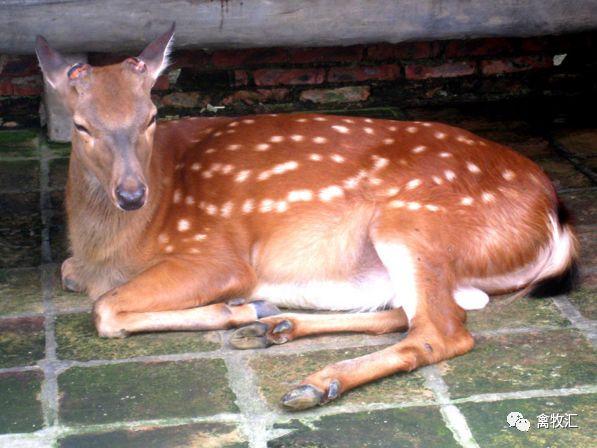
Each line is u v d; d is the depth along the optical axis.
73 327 2.85
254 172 2.91
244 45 3.72
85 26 3.59
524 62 4.41
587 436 2.43
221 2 3.62
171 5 3.60
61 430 2.46
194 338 2.79
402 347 2.63
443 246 2.78
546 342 2.75
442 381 2.61
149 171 2.87
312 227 2.87
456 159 2.90
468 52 4.37
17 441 2.43
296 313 2.85
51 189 3.64
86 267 2.97
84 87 2.70
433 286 2.74
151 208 2.90
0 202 3.54
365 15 3.71
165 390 2.59
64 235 3.34
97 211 2.87
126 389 2.60
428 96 4.40
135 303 2.80
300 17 3.68
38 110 4.18
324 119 3.01
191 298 2.83
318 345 2.76
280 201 2.88
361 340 2.78
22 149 3.97
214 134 3.01
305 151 2.92
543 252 2.91
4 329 2.84
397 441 2.42
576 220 3.34
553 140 3.97
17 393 2.59
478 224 2.83
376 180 2.87
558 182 3.61
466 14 3.77
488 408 2.52
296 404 2.49
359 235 2.86
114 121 2.68
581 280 3.02
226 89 4.30
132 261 2.91
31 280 3.08
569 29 3.84
